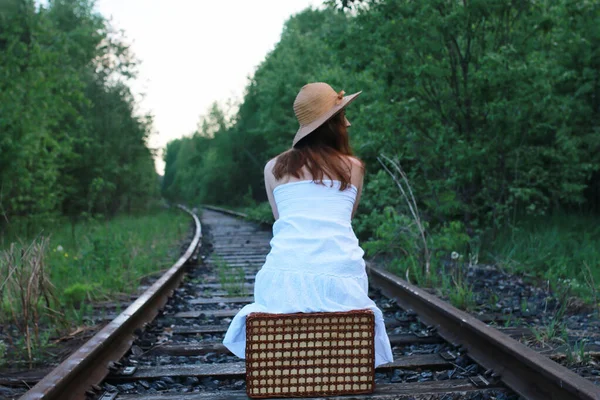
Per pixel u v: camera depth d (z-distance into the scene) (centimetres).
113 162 2383
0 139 1127
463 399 304
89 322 520
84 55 2230
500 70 803
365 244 812
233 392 321
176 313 569
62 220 1762
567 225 929
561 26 924
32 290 473
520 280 655
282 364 276
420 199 952
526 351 310
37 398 258
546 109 841
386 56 870
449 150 847
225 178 4162
